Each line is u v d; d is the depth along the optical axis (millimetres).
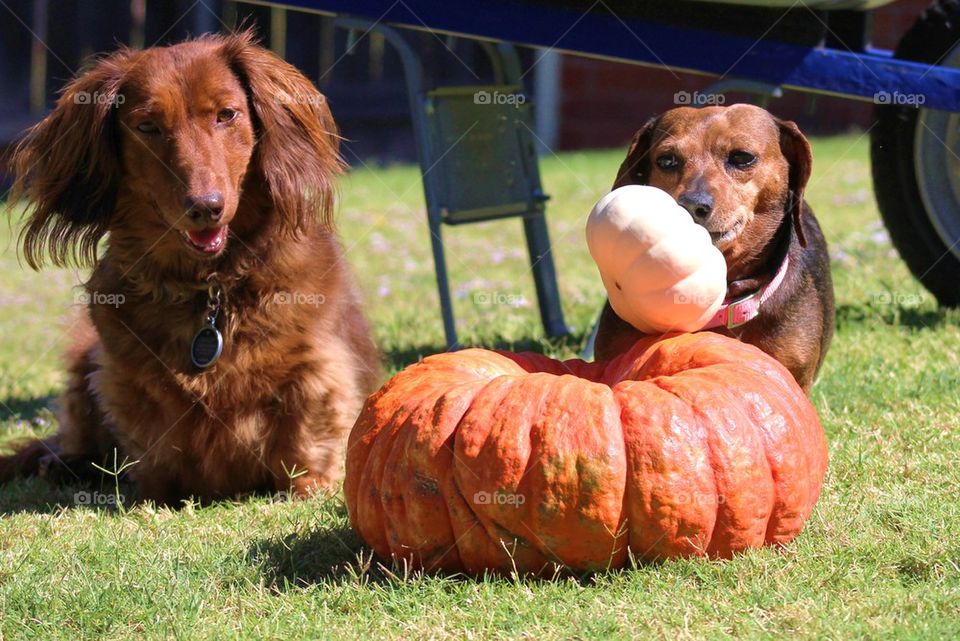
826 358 5504
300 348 4375
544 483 3004
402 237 11039
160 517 4145
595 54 5422
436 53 17016
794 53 5379
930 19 6070
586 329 6527
